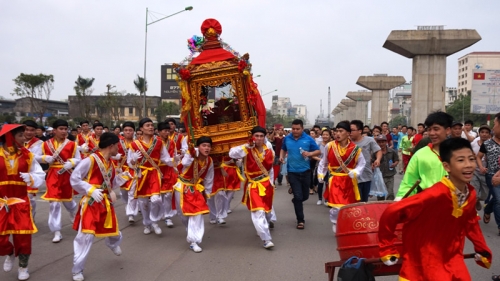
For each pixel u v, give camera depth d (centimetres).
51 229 730
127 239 759
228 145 762
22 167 558
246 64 750
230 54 773
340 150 739
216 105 824
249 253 659
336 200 732
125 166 983
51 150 767
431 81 2438
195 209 679
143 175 798
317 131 1366
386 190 901
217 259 630
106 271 578
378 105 4391
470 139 1139
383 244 334
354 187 737
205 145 685
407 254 336
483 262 347
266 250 674
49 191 745
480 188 821
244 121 766
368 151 829
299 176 821
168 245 715
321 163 779
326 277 546
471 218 336
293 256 640
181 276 556
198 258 636
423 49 2416
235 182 966
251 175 699
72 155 786
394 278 544
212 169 723
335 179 745
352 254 386
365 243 377
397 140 2097
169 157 827
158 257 643
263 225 667
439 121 443
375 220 382
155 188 792
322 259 623
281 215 959
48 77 3784
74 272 538
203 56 775
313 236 762
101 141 563
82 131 1171
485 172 782
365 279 358
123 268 591
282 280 536
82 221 543
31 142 859
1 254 535
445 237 326
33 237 765
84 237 539
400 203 322
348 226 390
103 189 561
